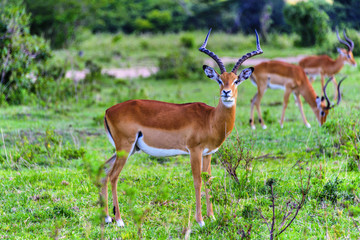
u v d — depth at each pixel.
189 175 11.80
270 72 17.78
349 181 10.67
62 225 8.92
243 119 19.06
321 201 9.88
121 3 72.94
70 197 10.36
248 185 10.57
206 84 30.78
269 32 61.28
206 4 73.19
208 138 8.99
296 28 49.03
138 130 9.06
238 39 53.75
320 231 8.49
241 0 66.19
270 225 8.78
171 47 52.75
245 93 26.16
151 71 35.34
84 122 19.14
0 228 8.89
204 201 10.13
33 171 12.39
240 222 8.91
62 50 51.25
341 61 23.30
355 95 23.09
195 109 9.09
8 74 22.33
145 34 68.31
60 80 24.38
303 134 16.17
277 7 63.78
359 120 14.67
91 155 6.54
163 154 9.28
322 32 46.69
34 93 23.28
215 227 8.72
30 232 8.69
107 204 9.13
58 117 19.91
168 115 9.04
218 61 9.43
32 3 53.12
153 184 11.27
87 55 45.97
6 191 10.69
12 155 13.59
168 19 72.62
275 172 11.70
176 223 9.06
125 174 12.05
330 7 49.50
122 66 40.78
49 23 53.97
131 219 9.31
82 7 55.78
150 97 25.22
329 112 17.73
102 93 26.91
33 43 23.42
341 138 13.85
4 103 21.28
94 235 8.58
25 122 18.36
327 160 13.00
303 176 11.31
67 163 13.40
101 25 71.56
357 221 8.81
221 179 11.05
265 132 16.69
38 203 10.03
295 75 17.50
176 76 33.28
